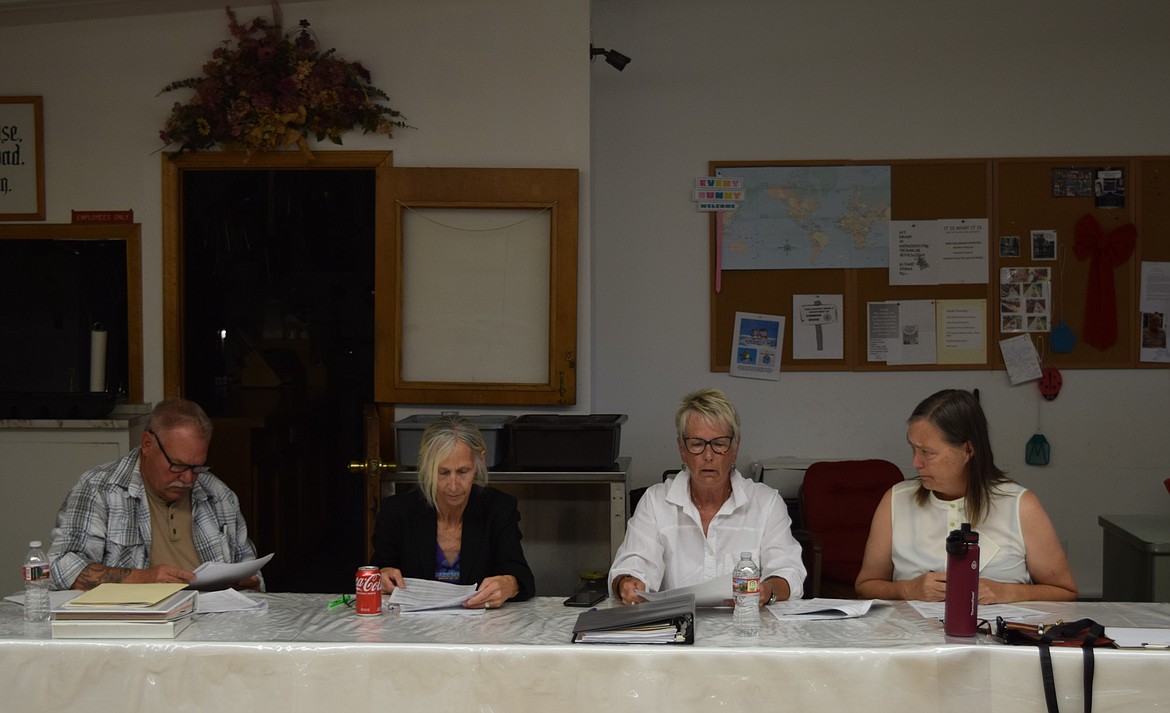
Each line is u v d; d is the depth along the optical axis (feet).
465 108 14.67
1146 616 8.21
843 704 7.06
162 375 14.89
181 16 14.73
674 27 17.04
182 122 14.48
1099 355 16.87
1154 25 16.78
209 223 19.16
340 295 23.18
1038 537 9.13
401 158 14.74
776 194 16.98
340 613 8.46
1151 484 16.92
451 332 14.64
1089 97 16.87
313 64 14.47
